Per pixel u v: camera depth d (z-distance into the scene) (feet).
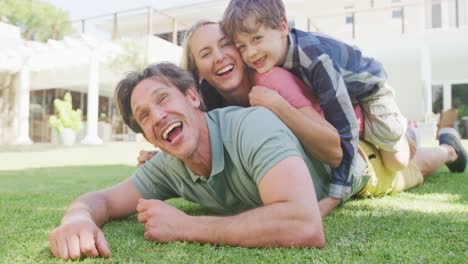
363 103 7.57
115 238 4.79
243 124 4.71
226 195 5.32
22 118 42.01
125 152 26.53
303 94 6.18
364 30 46.16
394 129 7.38
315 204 4.15
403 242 4.28
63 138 37.40
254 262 3.71
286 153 4.28
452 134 10.91
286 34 6.48
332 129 5.60
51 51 39.86
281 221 4.01
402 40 35.60
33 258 4.07
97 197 5.51
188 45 6.64
